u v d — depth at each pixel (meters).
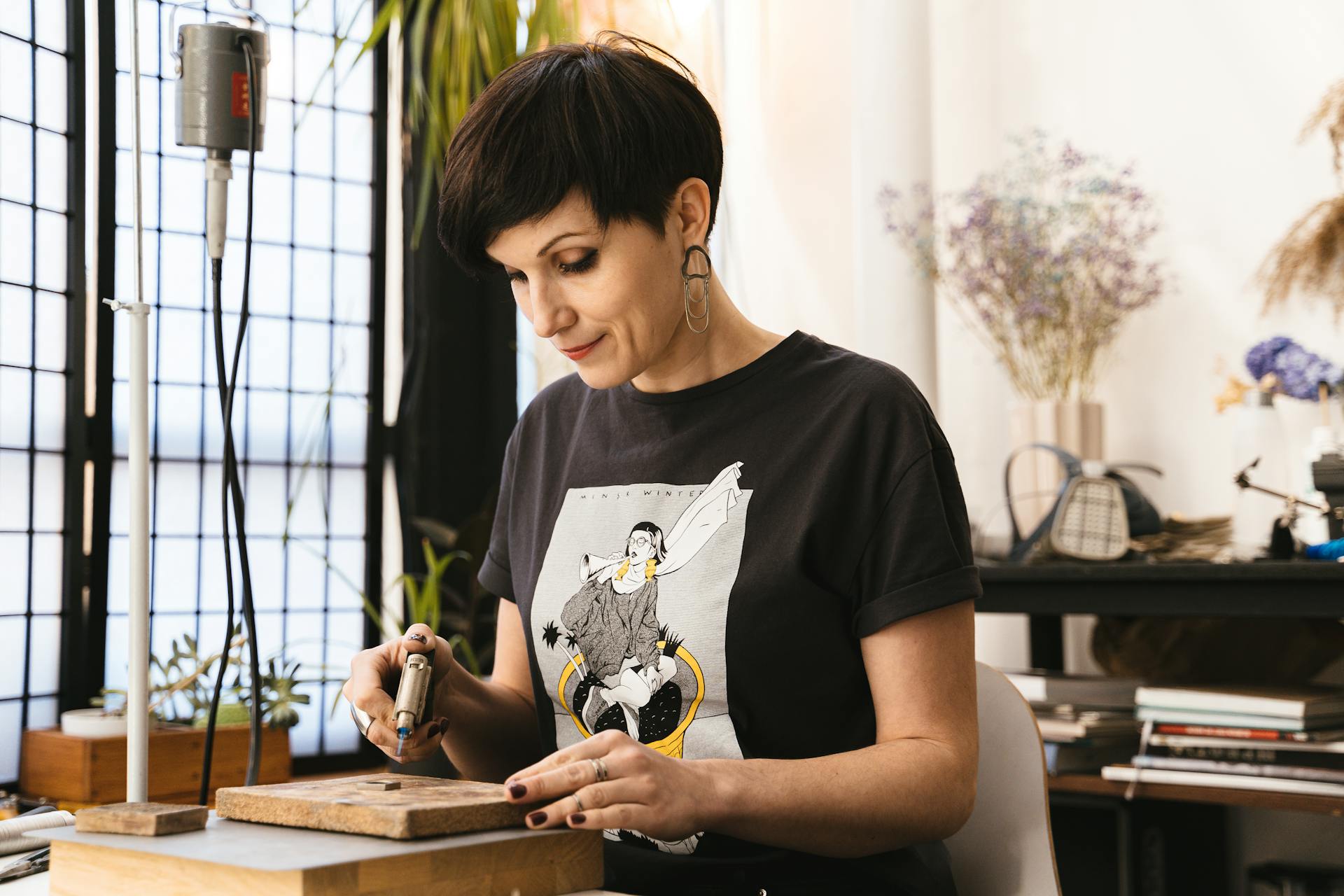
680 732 1.09
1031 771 1.18
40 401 2.42
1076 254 2.50
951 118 2.80
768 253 3.11
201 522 2.69
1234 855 2.39
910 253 2.63
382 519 3.01
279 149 2.81
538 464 1.29
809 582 1.07
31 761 2.30
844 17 3.00
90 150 2.49
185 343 2.66
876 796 0.93
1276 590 1.86
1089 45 2.62
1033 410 2.39
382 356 3.01
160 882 0.74
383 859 0.72
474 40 2.60
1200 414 2.46
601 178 0.98
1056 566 2.04
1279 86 2.39
